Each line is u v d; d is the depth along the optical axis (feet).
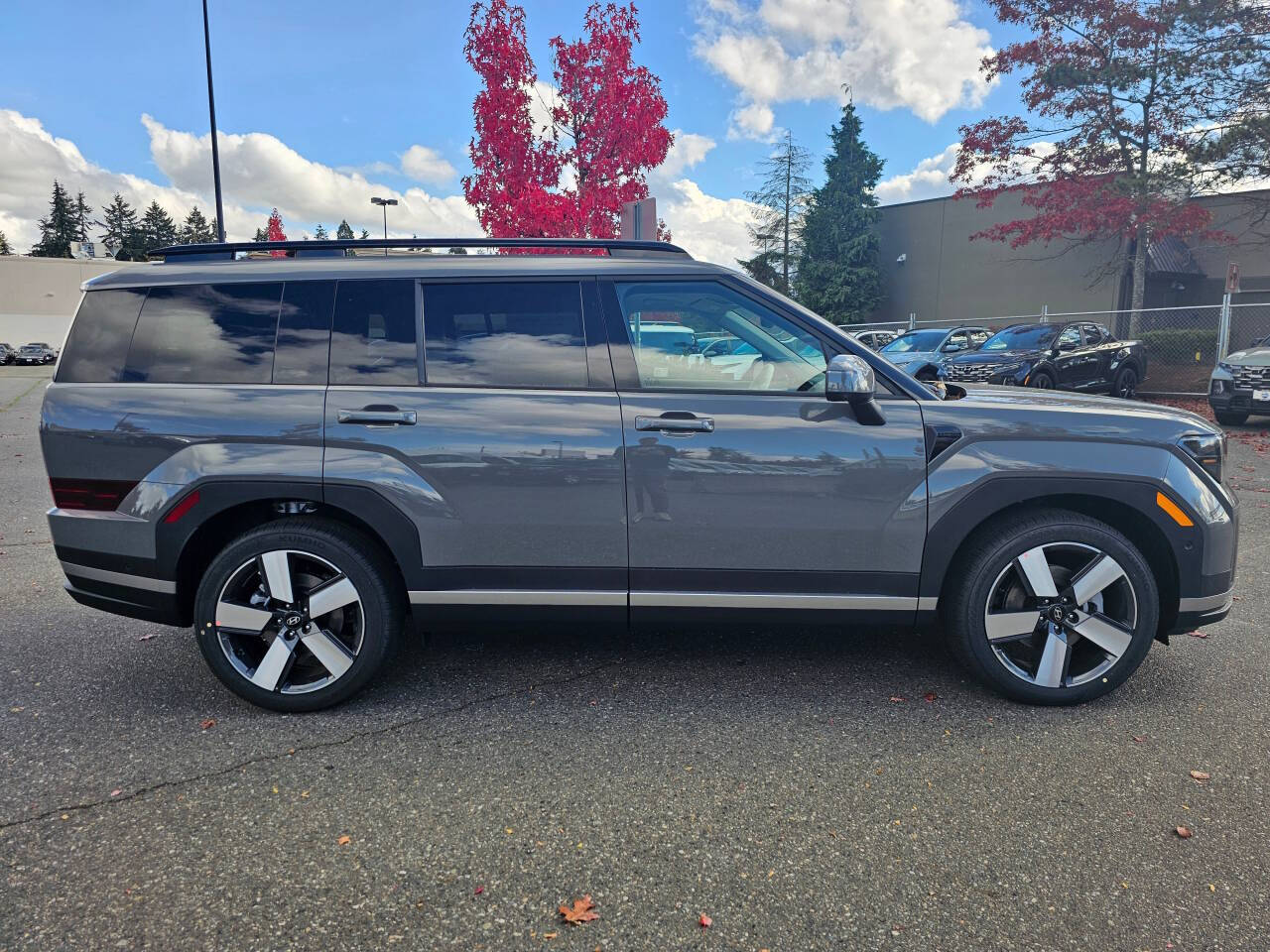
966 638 10.69
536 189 34.09
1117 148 57.21
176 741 9.97
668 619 10.74
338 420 10.32
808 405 10.39
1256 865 7.55
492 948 6.56
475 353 10.62
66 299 170.19
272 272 10.83
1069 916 6.90
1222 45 51.62
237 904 7.04
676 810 8.50
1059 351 45.01
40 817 8.33
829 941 6.63
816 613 10.66
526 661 12.41
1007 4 56.08
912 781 9.04
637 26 35.70
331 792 8.82
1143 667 12.13
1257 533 20.33
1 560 18.16
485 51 34.73
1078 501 10.86
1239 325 57.26
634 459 10.30
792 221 135.54
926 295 107.45
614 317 10.71
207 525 10.60
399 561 10.47
